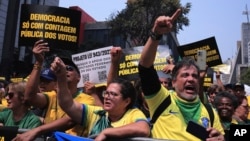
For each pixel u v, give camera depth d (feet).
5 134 9.34
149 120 10.02
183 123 9.03
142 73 9.11
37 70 11.08
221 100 13.39
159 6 93.61
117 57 11.91
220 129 9.44
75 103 9.77
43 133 9.35
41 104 11.28
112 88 9.40
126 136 7.90
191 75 9.31
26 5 17.57
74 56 17.52
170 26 8.32
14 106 11.33
